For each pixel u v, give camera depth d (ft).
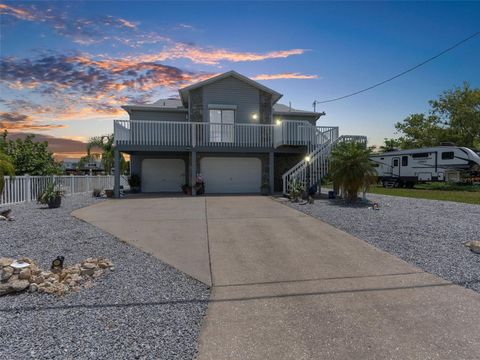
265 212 30.94
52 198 34.17
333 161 37.86
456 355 8.04
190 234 21.79
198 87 56.34
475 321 9.84
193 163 49.88
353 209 32.53
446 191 63.46
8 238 19.97
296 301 11.44
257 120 58.18
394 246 18.49
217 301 11.48
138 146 48.14
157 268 15.03
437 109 111.75
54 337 8.83
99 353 8.06
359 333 9.18
